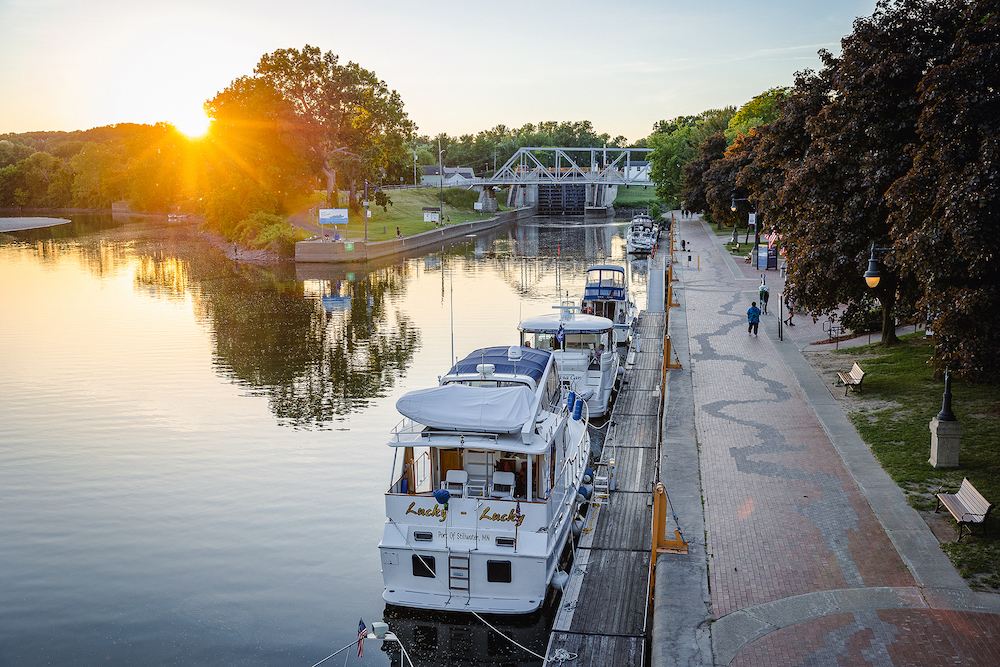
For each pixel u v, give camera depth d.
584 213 169.38
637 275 62.50
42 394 31.28
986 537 14.43
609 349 28.30
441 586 14.95
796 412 23.12
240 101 103.06
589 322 28.39
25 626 14.89
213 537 18.77
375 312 49.75
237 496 21.23
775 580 13.48
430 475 16.41
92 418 28.16
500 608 14.59
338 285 63.50
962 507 14.82
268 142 102.00
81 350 39.22
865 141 23.22
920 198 17.61
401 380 33.22
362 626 13.56
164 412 28.88
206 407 29.47
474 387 15.62
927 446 19.17
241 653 14.02
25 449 24.95
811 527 15.46
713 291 48.09
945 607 12.34
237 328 45.00
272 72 106.56
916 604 12.48
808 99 28.92
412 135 120.44
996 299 15.91
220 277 69.38
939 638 11.52
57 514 20.08
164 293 58.91
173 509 20.38
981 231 15.55
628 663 12.48
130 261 81.75
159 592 16.20
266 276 70.25
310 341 41.25
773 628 12.02
